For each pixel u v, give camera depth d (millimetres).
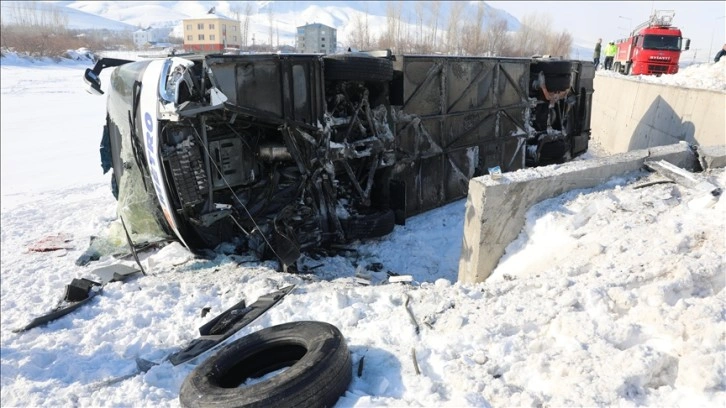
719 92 8586
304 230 6934
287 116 6766
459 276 5613
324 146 7211
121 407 3631
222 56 6047
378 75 7355
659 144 10852
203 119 6215
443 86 8766
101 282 6172
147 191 6914
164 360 4297
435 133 8922
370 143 7742
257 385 3104
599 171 5684
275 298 5035
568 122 12555
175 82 5766
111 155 7883
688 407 2680
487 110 9773
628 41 23406
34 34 58125
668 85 10852
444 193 9328
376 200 8367
